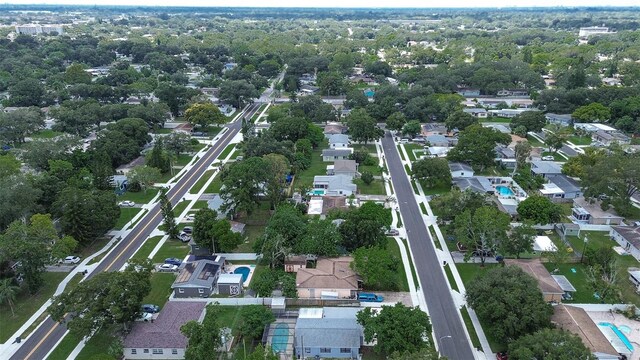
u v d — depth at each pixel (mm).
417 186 148250
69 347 80500
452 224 110812
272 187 127562
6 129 181500
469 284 86188
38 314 89562
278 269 101688
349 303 90625
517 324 75062
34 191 115125
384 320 76562
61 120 194875
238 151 182375
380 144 191250
